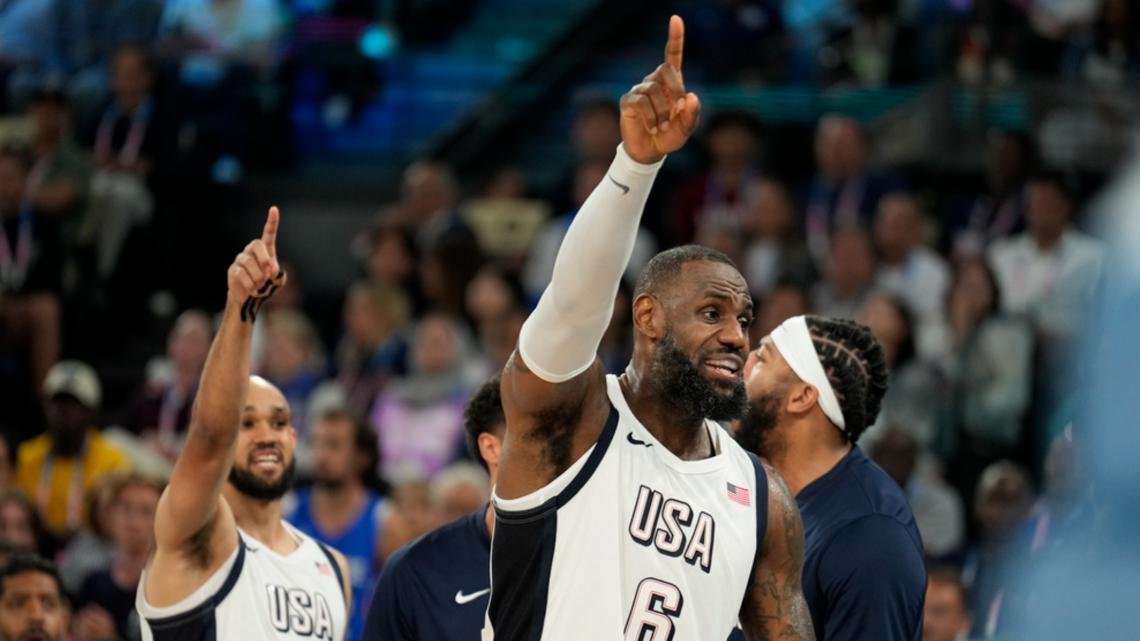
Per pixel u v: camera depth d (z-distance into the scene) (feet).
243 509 23.88
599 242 14.57
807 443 20.92
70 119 63.62
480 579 21.38
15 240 58.03
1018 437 47.06
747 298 16.11
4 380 55.93
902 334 46.85
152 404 51.60
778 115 65.57
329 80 73.82
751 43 68.85
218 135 69.21
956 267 52.08
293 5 73.87
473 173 72.74
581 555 15.46
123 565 37.19
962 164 61.77
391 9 75.36
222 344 19.48
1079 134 60.18
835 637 19.38
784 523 16.74
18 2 69.82
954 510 43.37
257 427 23.90
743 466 16.79
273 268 18.98
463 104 75.15
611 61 74.43
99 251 60.13
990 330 47.96
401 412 48.70
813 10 71.46
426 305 55.67
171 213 62.85
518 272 58.39
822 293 51.83
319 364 54.39
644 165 14.57
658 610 15.44
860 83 65.57
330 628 23.77
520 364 15.37
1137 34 63.67
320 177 71.15
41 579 28.43
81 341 59.00
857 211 55.36
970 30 63.41
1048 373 47.57
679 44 14.56
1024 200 55.26
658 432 16.26
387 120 74.69
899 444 41.57
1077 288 50.96
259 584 22.71
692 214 57.16
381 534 37.24
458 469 38.86
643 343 16.21
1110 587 5.57
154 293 62.18
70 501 45.32
